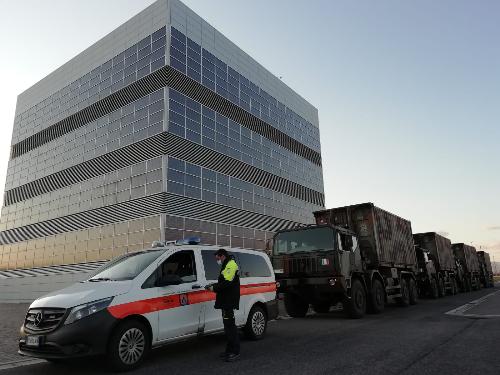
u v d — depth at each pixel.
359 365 5.51
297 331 9.23
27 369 6.02
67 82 40.25
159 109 29.89
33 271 35.75
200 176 31.00
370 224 14.17
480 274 34.91
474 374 4.88
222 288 6.32
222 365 5.81
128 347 5.63
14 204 42.38
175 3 32.50
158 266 6.45
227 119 35.50
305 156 47.94
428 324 9.69
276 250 12.40
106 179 32.44
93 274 6.78
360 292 12.10
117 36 35.78
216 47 36.06
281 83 45.75
